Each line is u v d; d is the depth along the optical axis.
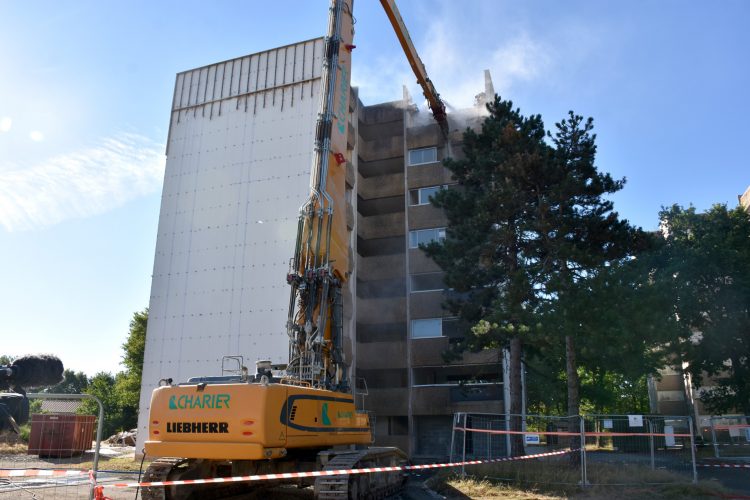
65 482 14.65
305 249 13.60
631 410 57.84
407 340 32.16
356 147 34.47
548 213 19.72
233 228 28.30
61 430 23.64
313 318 13.12
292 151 28.41
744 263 31.52
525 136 22.06
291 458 12.79
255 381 11.53
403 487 15.86
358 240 36.28
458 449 19.14
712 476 17.67
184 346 27.28
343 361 13.83
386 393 31.31
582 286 17.64
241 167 29.14
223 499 13.17
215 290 27.66
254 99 30.05
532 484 15.16
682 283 31.41
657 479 15.27
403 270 33.78
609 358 18.91
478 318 22.86
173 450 10.71
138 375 53.62
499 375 33.50
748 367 32.72
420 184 34.91
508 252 21.94
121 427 51.72
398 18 25.56
